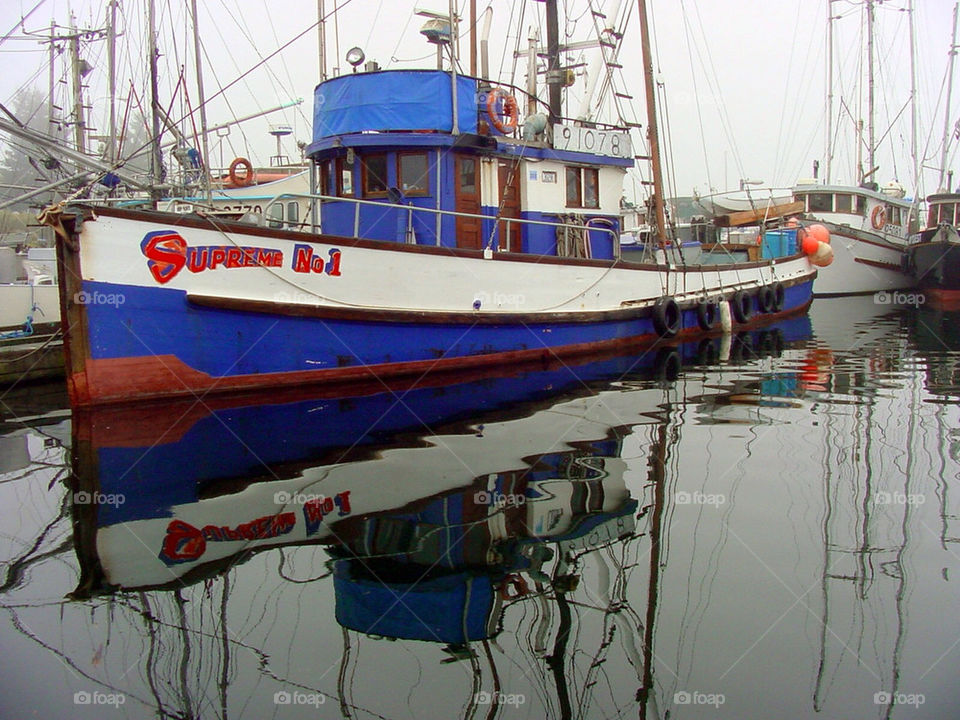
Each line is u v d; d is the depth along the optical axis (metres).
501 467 6.23
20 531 5.00
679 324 14.05
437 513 5.20
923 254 24.92
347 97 10.73
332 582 4.22
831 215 27.59
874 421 7.85
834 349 13.87
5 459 6.70
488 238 11.31
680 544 4.65
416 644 3.60
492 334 10.73
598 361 12.04
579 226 11.20
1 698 3.19
